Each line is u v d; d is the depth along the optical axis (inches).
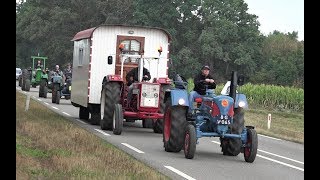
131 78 756.6
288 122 1216.8
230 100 528.4
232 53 3166.8
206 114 540.7
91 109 820.6
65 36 3390.7
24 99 1123.9
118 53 804.6
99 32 800.9
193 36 3265.3
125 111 738.2
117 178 374.0
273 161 564.7
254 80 3073.3
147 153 557.6
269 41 3427.7
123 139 664.4
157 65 775.1
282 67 3024.1
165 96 595.5
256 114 1386.6
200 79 570.3
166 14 3257.9
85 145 533.6
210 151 612.1
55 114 891.4
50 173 375.2
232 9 3248.0
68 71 1326.3
